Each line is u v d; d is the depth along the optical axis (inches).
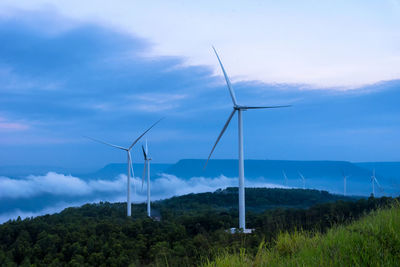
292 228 432.5
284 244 370.9
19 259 2143.2
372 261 267.0
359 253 282.4
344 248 299.7
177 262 446.6
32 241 2356.1
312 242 350.6
